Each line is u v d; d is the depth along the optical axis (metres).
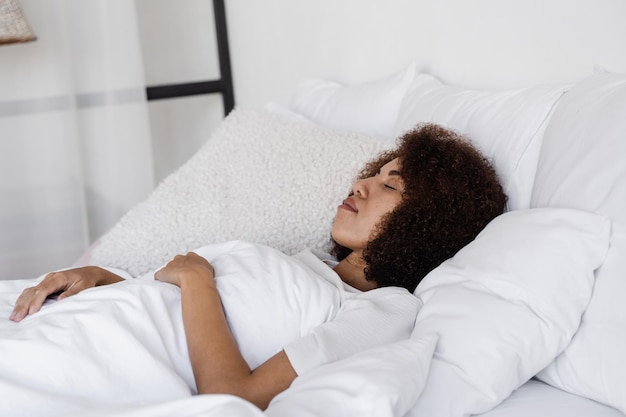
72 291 1.41
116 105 2.60
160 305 1.20
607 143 1.19
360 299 1.26
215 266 1.34
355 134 1.76
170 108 3.08
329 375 1.00
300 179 1.68
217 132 1.90
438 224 1.38
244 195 1.71
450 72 1.89
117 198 2.66
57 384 1.05
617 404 1.07
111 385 1.08
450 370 1.08
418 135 1.46
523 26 1.66
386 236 1.39
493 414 1.09
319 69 2.42
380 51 2.14
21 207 2.59
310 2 2.40
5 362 1.05
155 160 3.13
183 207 1.74
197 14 2.99
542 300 1.11
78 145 2.59
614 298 1.10
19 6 2.27
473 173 1.40
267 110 2.13
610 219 1.13
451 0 1.85
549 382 1.17
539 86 1.52
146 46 2.99
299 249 1.62
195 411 0.88
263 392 1.09
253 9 2.71
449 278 1.24
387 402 0.94
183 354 1.19
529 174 1.44
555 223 1.16
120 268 1.70
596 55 1.50
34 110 2.55
